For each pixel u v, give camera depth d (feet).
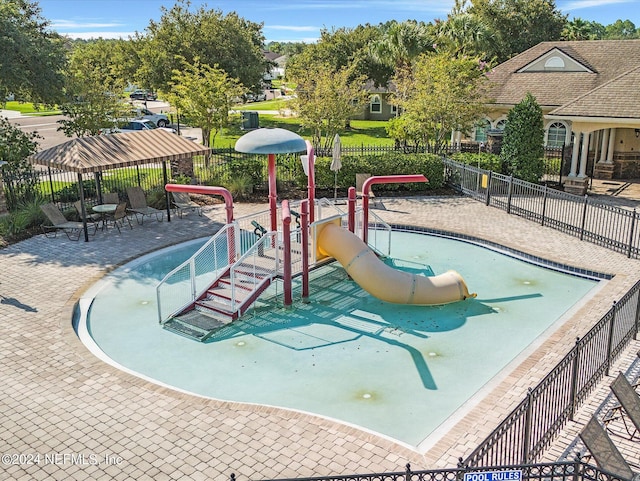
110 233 62.44
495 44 147.64
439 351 38.01
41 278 49.44
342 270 53.31
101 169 57.41
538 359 34.94
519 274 52.49
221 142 131.34
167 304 45.19
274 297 47.16
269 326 42.04
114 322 42.45
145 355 37.78
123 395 31.32
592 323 39.81
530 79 102.32
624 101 78.33
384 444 26.73
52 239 60.23
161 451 26.43
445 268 53.98
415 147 93.66
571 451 26.40
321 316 43.68
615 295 44.70
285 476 24.53
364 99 100.89
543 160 85.10
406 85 97.40
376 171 80.69
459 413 30.96
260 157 82.79
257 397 32.73
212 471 24.98
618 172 94.32
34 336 38.40
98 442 27.14
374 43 141.69
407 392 33.14
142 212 65.51
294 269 46.52
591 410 29.68
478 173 76.48
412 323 42.34
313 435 27.53
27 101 80.79
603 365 32.55
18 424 28.66
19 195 68.39
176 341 39.70
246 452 26.27
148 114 158.71
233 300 42.63
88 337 39.96
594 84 96.43
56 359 35.35
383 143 133.08
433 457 25.72
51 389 31.94
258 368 36.04
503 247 58.29
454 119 88.99
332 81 95.96
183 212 71.10
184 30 142.20
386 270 44.96
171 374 35.42
